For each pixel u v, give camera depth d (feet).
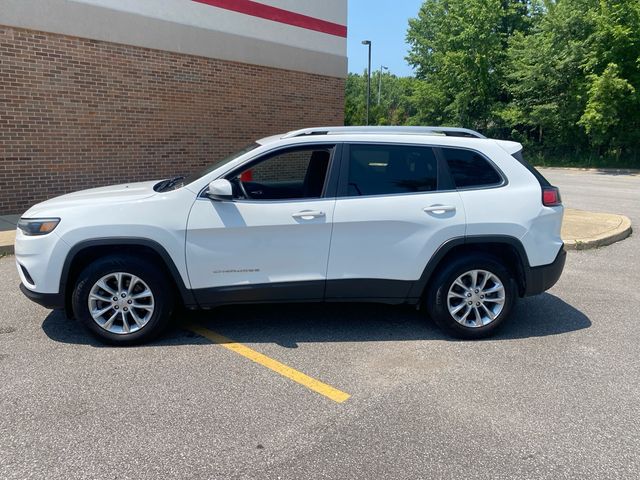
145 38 34.45
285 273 13.98
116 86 33.63
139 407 10.86
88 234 13.24
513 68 103.45
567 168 91.09
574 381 12.26
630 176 75.00
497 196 14.42
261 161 14.07
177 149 37.47
